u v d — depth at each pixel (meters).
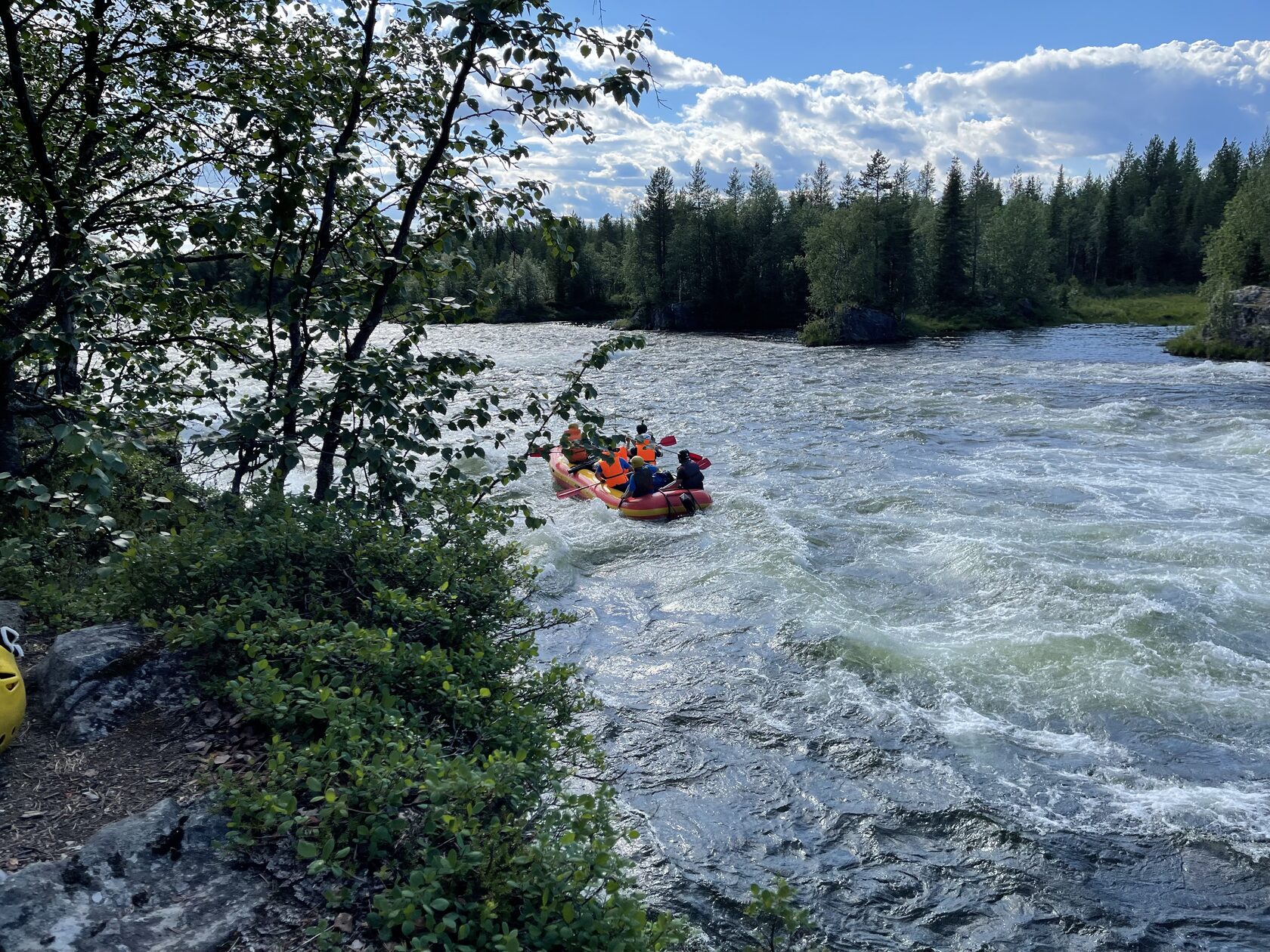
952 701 7.61
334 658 4.37
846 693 7.78
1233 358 35.56
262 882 3.29
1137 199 108.31
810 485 15.42
